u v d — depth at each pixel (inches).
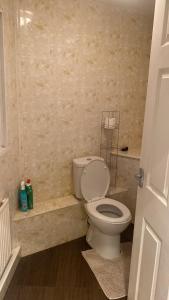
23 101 79.7
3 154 65.7
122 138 110.3
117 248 83.2
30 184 84.5
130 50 101.7
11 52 70.8
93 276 74.4
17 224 78.1
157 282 43.9
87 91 94.0
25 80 78.6
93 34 89.9
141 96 111.1
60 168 94.2
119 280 72.8
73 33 85.0
